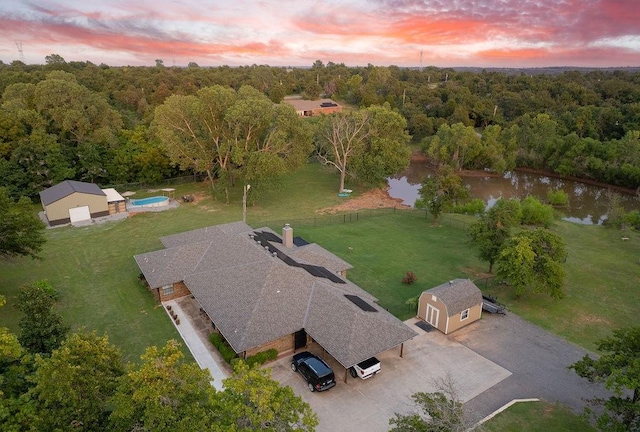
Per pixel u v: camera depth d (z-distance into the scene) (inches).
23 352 637.3
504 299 1251.8
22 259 1416.1
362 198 2363.4
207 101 1987.0
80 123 2311.8
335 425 765.9
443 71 7755.9
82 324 1053.8
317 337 916.0
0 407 501.4
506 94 4549.7
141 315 1104.8
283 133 2106.3
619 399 682.8
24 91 2532.0
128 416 509.7
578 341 1048.2
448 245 1660.9
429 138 3494.1
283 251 1282.0
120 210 1926.7
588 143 2915.8
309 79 6284.5
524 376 911.7
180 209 2028.8
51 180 2101.4
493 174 3152.1
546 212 1902.1
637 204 2456.9
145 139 2460.6
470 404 822.5
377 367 889.5
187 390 531.5
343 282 1163.9
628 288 1325.0
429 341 1034.1
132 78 4803.2
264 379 539.2
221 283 1087.6
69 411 534.9
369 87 5142.7
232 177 2391.7
